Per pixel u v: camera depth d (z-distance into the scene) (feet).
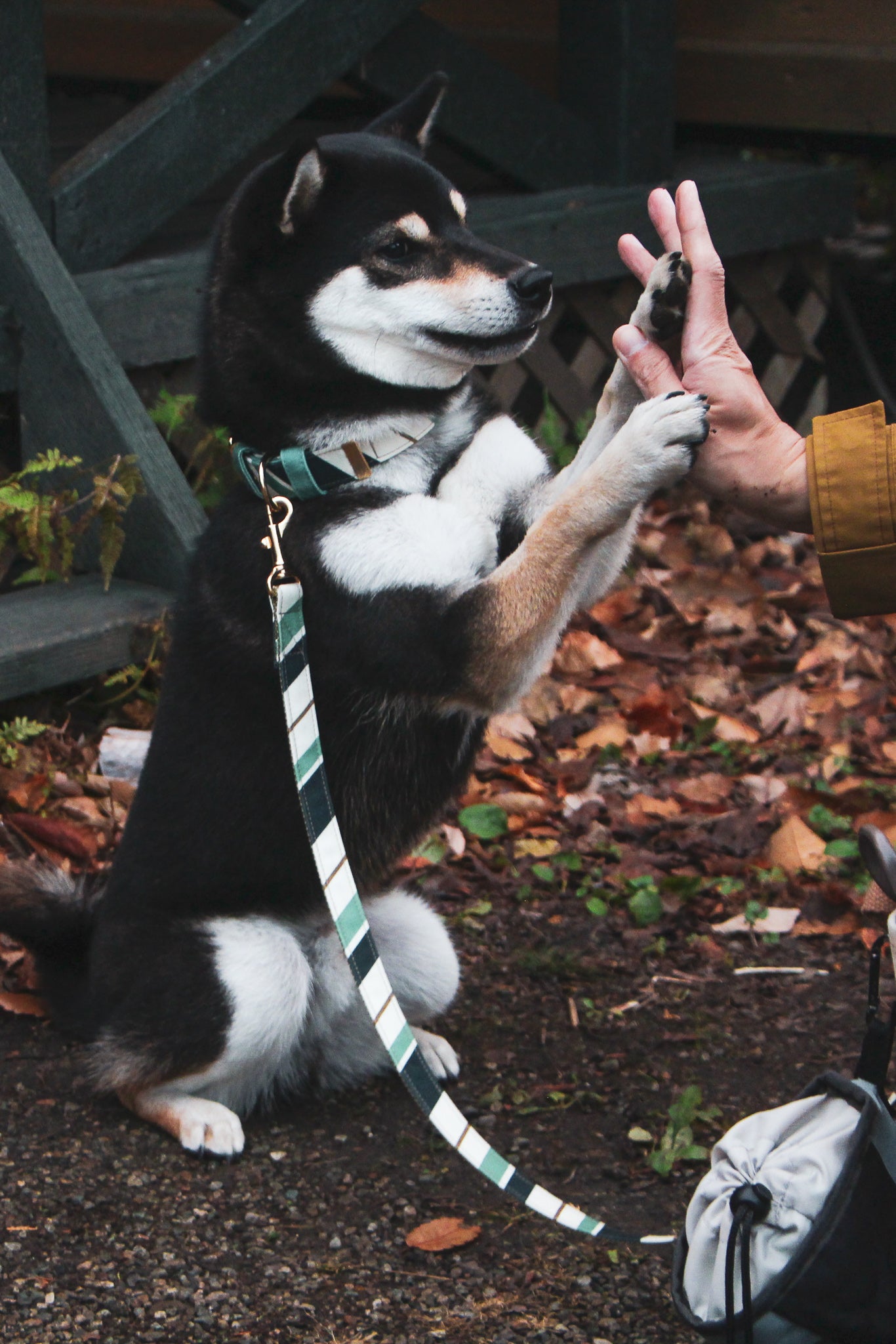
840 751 14.15
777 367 21.75
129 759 12.98
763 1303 5.54
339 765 8.84
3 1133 8.89
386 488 8.61
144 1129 9.03
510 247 17.70
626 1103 9.27
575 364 19.88
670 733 14.44
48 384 14.16
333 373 8.66
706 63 21.33
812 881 12.13
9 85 13.85
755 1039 10.02
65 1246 7.80
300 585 7.75
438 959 9.45
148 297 15.17
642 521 19.15
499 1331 7.17
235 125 15.52
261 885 9.05
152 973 8.87
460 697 8.51
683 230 6.98
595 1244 7.86
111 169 14.79
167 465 14.23
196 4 23.56
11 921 9.61
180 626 9.30
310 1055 9.53
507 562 8.16
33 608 13.62
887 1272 5.53
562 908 11.84
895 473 5.75
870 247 32.35
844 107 20.15
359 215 8.55
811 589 17.88
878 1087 5.99
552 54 20.74
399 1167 8.68
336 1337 7.13
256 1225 8.05
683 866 12.42
